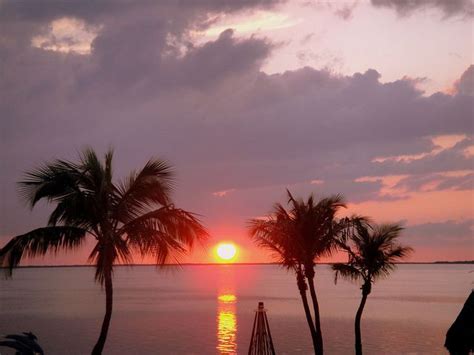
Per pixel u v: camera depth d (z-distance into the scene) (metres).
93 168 21.67
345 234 30.80
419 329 62.78
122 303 112.38
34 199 21.17
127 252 21.77
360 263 32.00
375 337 55.84
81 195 21.30
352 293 149.75
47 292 165.00
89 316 83.31
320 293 151.38
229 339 55.16
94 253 21.97
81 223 21.81
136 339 55.91
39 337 58.19
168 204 22.53
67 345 52.22
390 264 32.28
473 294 20.14
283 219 30.69
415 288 174.75
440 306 98.94
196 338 56.16
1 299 128.50
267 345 30.00
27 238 20.88
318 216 30.34
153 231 22.02
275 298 127.62
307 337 56.03
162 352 47.34
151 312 89.75
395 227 32.06
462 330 19.89
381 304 104.75
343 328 64.38
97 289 183.88
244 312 88.38
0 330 64.31
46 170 21.14
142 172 22.34
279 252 31.11
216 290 173.12
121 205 22.27
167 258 22.44
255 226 30.33
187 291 166.75
